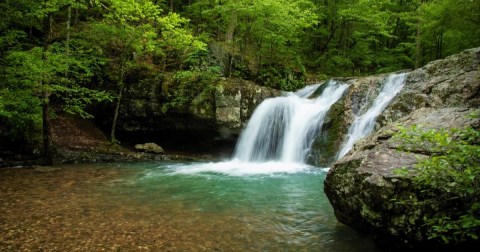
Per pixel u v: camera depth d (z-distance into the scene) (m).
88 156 13.98
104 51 17.00
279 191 9.47
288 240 5.86
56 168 12.23
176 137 16.84
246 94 16.02
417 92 11.12
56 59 12.22
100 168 12.63
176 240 5.82
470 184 3.65
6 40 12.50
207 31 22.77
